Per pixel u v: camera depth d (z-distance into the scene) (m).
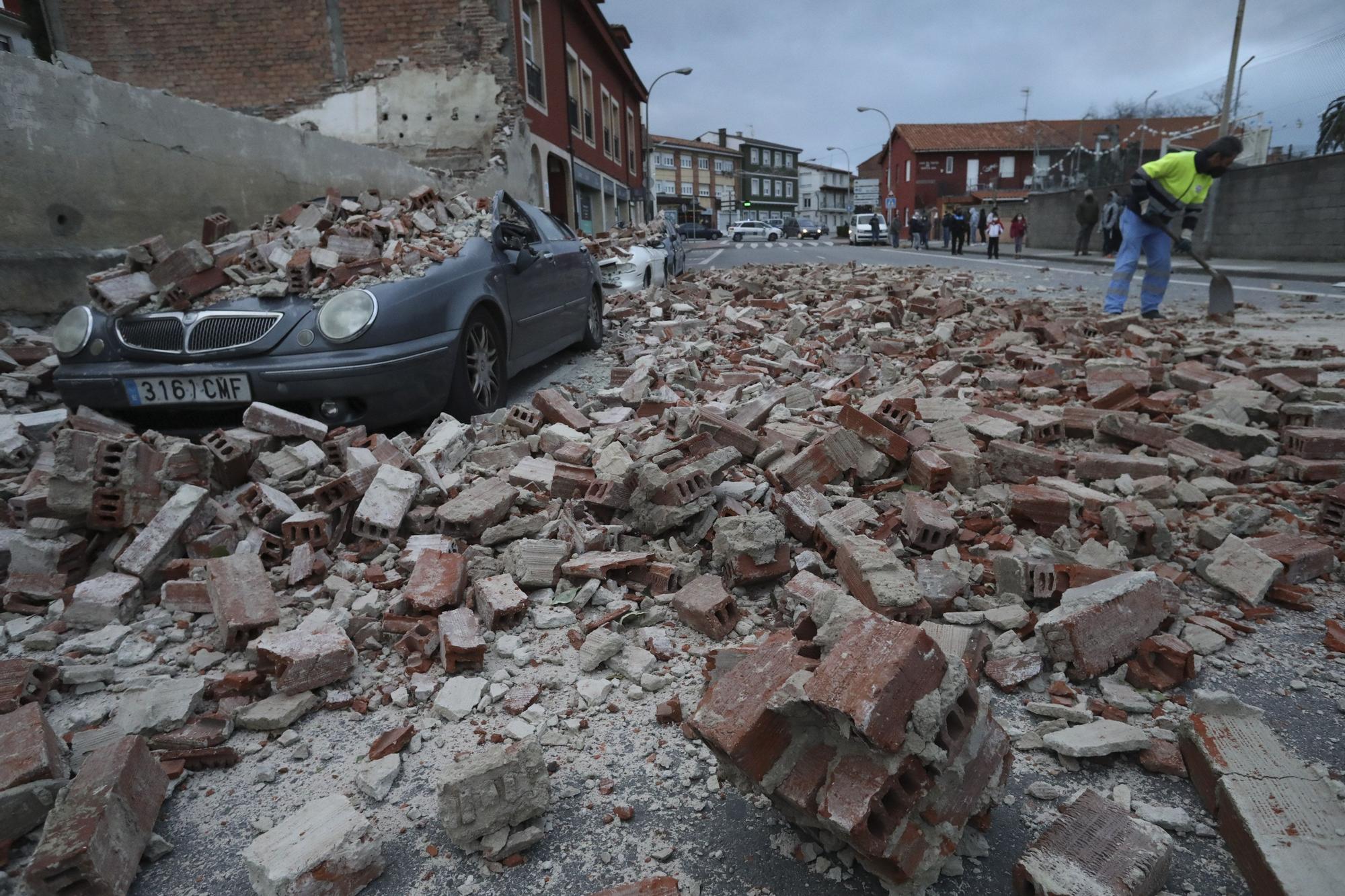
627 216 36.44
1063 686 2.36
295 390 4.42
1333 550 3.08
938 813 1.58
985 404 5.28
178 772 2.16
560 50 22.47
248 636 2.78
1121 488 3.69
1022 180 61.59
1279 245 17.92
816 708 1.54
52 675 2.54
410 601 2.84
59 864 1.67
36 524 3.36
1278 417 4.59
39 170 6.85
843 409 4.00
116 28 16.48
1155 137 24.91
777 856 1.82
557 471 3.85
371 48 16.72
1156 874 1.65
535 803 1.90
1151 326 7.95
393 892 1.77
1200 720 2.02
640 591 3.09
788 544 3.11
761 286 11.52
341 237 5.07
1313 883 1.55
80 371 4.53
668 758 2.17
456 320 4.95
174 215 8.33
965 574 2.92
